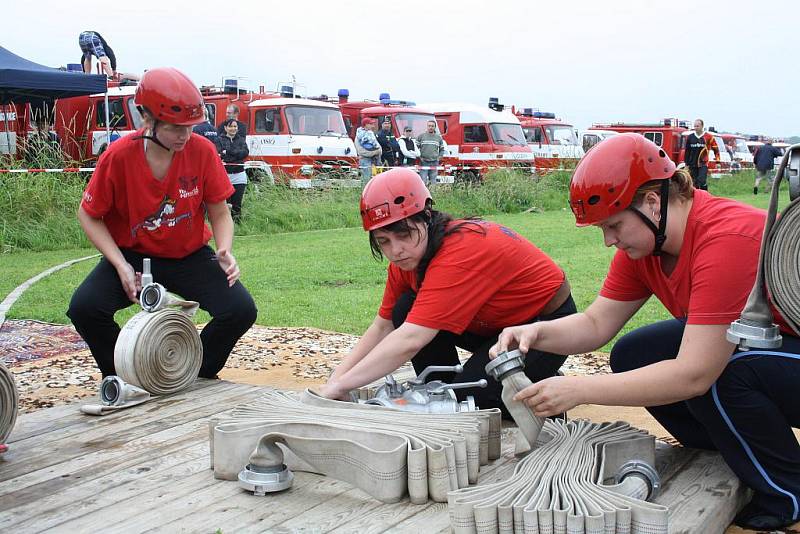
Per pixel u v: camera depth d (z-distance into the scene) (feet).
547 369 11.80
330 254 38.96
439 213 10.83
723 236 8.44
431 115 75.56
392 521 8.34
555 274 11.66
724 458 9.42
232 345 14.60
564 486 8.03
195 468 9.95
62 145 61.62
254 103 62.49
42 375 17.04
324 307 25.72
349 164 61.77
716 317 8.36
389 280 12.06
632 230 8.64
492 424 10.03
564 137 87.30
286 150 59.82
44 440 11.07
